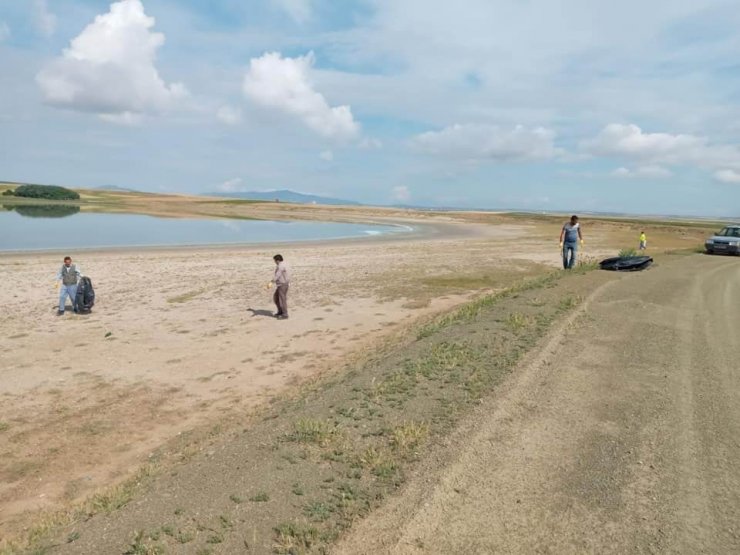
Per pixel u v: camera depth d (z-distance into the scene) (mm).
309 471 4457
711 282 15000
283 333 12203
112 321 13391
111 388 8852
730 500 3988
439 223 71438
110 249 30203
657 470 4422
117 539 3695
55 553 3619
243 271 21953
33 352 10773
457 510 3869
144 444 6859
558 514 3826
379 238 43750
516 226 66688
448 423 5328
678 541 3533
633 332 8891
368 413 5699
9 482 5957
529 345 7996
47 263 23297
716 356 7625
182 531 3686
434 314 13570
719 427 5246
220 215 74750
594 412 5594
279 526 3691
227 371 9664
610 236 47812
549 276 15797
